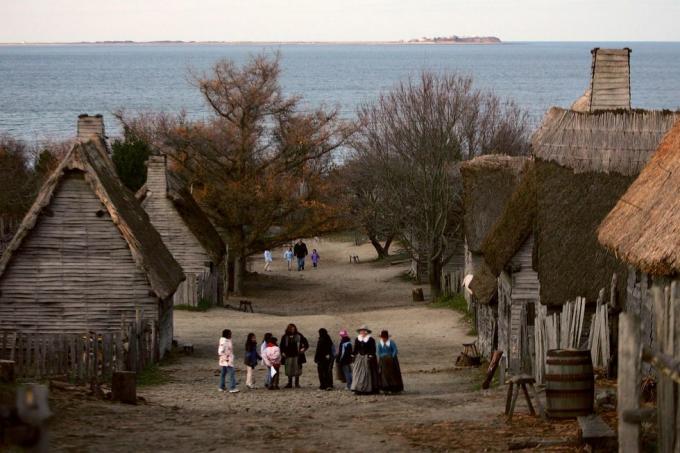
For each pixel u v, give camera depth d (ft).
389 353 155.53
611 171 161.68
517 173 276.00
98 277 196.54
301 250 434.30
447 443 96.37
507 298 183.73
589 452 86.22
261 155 373.20
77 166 194.49
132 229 196.95
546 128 166.71
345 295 357.00
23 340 163.43
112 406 123.34
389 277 399.03
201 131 364.58
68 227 196.03
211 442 98.94
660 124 164.76
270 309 322.34
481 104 520.42
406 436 101.60
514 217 181.37
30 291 196.03
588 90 198.49
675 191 119.24
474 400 131.44
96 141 216.13
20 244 195.00
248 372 165.17
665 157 130.62
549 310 156.76
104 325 196.54
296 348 166.20
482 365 192.65
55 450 90.94
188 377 180.34
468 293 281.95
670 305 67.10
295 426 110.73
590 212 159.43
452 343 233.76
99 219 196.13
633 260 117.50
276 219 359.87
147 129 421.18
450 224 352.90
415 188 334.44
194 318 274.57
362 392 153.69
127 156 376.48
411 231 363.76
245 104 364.38
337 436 102.99
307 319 279.49
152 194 306.14
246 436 102.78
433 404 130.82
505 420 108.17
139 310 193.26
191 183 362.33
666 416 66.08
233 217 351.87
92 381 132.46
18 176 409.08
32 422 57.31
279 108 390.63
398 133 343.46
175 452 93.30
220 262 321.11
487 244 187.52
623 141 163.73
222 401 144.66
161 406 130.52
